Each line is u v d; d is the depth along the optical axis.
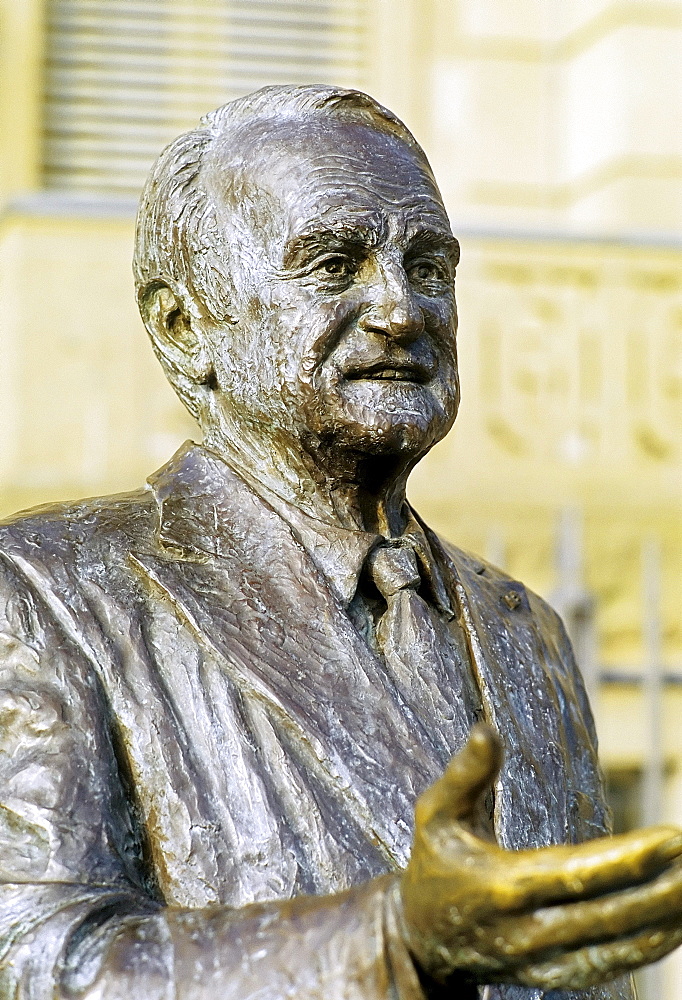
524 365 12.01
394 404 3.78
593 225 12.98
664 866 2.96
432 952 3.09
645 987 9.22
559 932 2.97
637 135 12.84
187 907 3.42
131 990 3.20
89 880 3.38
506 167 13.19
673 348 12.08
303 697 3.63
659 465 12.00
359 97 3.93
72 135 13.53
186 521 3.85
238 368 3.88
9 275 11.86
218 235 3.88
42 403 11.70
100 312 11.82
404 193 3.82
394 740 3.64
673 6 12.95
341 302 3.77
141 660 3.62
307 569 3.79
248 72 13.62
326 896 3.27
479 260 12.09
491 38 13.32
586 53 13.15
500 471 11.89
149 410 11.75
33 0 13.52
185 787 3.52
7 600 3.63
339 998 3.14
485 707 3.85
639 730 10.41
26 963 3.25
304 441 3.81
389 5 13.39
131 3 13.60
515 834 3.71
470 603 4.02
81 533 3.80
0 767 3.49
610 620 11.97
